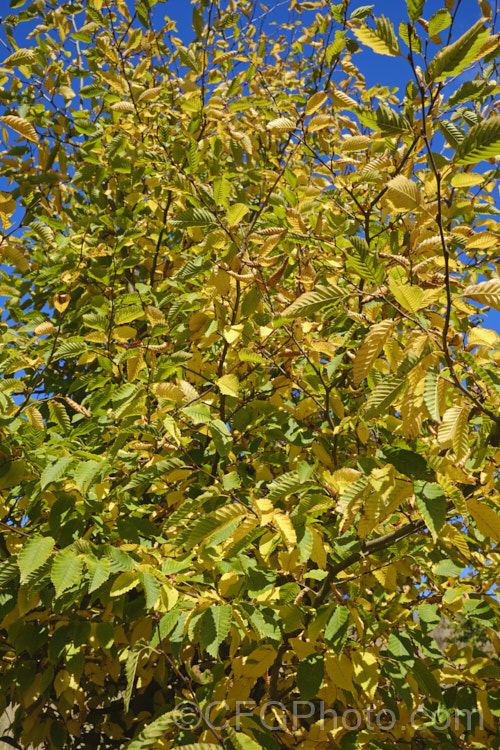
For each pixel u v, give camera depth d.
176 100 1.87
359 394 1.73
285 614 1.20
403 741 1.34
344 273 1.41
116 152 1.90
